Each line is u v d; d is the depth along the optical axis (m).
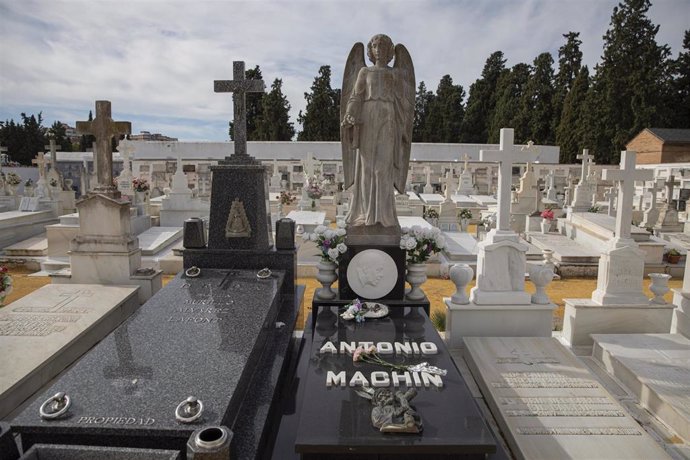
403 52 5.71
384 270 5.64
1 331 5.06
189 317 4.27
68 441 2.62
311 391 3.60
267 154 29.70
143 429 2.59
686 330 5.64
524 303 5.55
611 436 3.54
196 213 13.86
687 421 3.81
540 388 4.19
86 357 3.43
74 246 7.37
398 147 5.78
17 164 33.84
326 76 40.47
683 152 29.38
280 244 6.15
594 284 9.96
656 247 10.62
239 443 3.01
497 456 3.32
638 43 34.62
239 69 6.07
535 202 15.48
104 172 7.53
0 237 11.90
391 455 2.96
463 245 11.52
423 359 4.16
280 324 5.17
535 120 39.62
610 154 34.97
